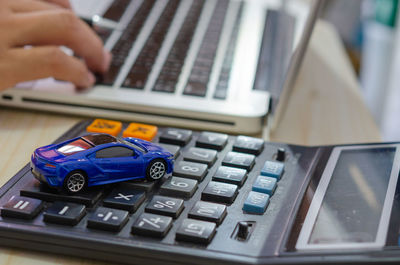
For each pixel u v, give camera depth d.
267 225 0.38
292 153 0.51
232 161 0.48
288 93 0.55
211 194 0.41
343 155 0.48
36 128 0.57
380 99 1.86
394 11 1.84
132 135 0.52
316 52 0.97
